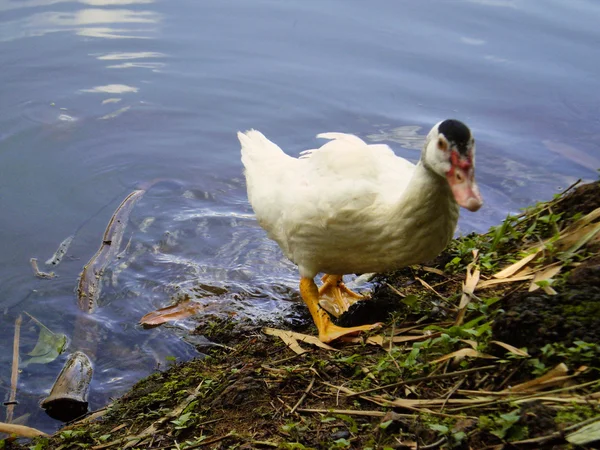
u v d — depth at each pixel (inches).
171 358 52.5
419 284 56.2
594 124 80.2
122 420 46.8
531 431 34.6
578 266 45.9
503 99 84.9
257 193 55.4
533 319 40.6
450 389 40.3
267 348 51.4
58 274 65.1
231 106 86.7
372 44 94.4
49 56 93.3
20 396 52.6
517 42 93.6
